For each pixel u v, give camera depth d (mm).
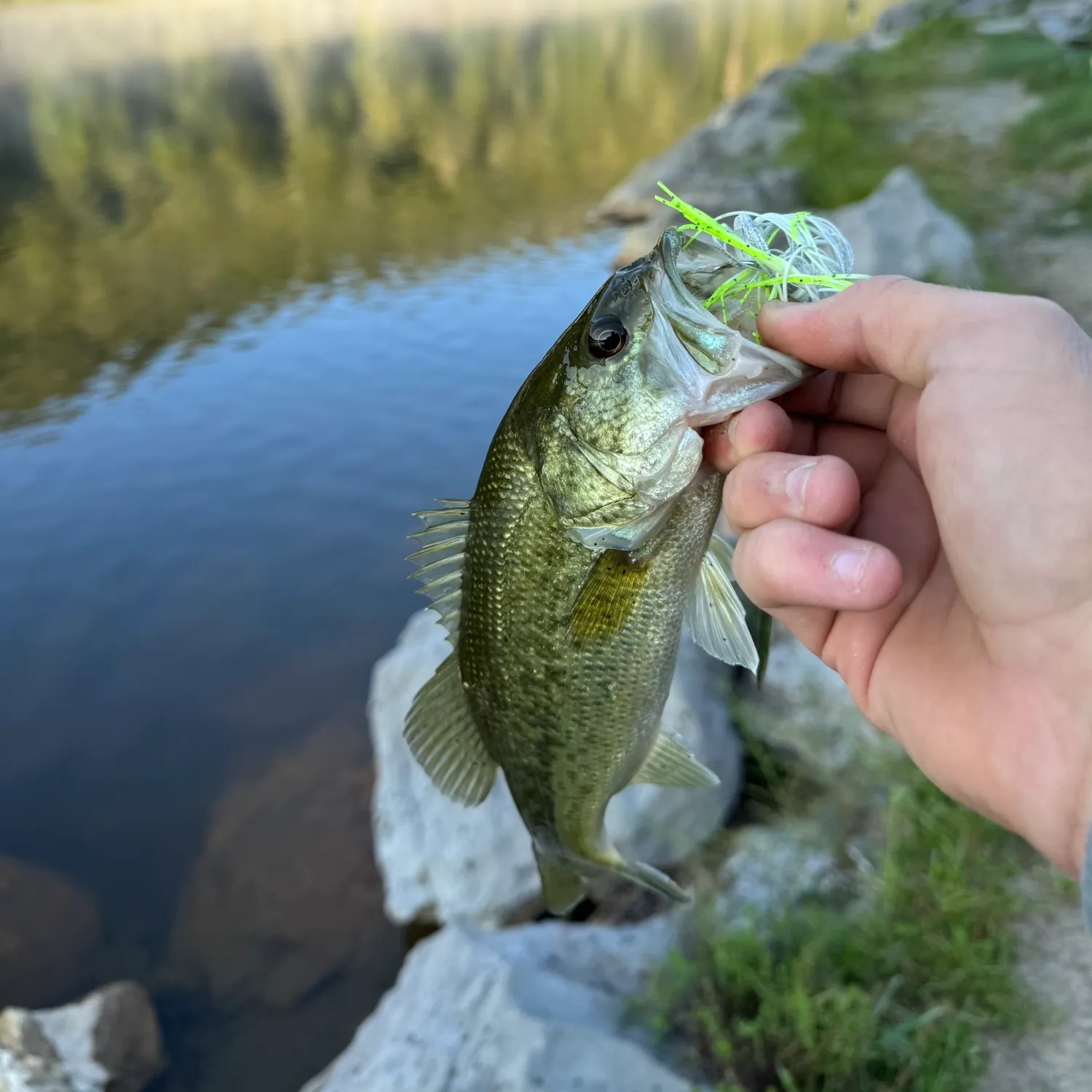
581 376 235
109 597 913
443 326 1550
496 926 479
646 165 2176
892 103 2098
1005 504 200
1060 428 196
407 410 1269
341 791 625
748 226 234
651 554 245
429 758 283
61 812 651
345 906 536
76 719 748
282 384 1375
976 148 1607
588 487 238
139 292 1851
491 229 2088
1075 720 204
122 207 2545
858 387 262
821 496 206
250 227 2271
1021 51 2283
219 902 558
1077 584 197
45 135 3398
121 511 1064
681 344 225
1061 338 199
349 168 2809
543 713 260
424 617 653
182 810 643
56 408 1334
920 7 3402
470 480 1098
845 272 243
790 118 2029
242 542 996
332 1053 467
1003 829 391
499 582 255
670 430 229
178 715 744
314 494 1080
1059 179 1366
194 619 875
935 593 241
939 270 962
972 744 221
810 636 264
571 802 275
